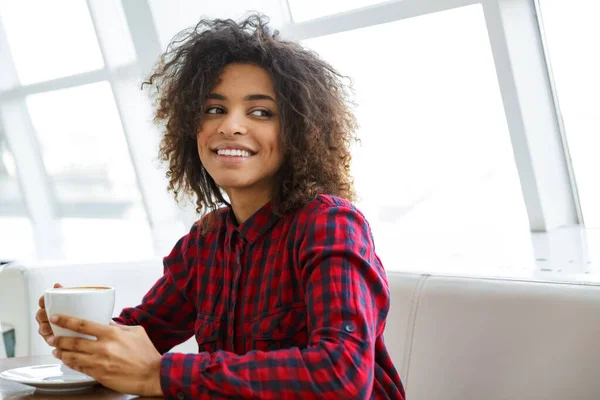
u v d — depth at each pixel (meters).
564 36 2.61
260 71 1.29
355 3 2.95
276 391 1.03
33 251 4.76
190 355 1.08
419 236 3.03
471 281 1.50
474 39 2.82
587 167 2.76
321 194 1.28
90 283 1.98
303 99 1.30
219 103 1.30
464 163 3.03
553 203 2.76
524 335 1.38
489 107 2.90
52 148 4.63
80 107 4.37
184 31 1.49
